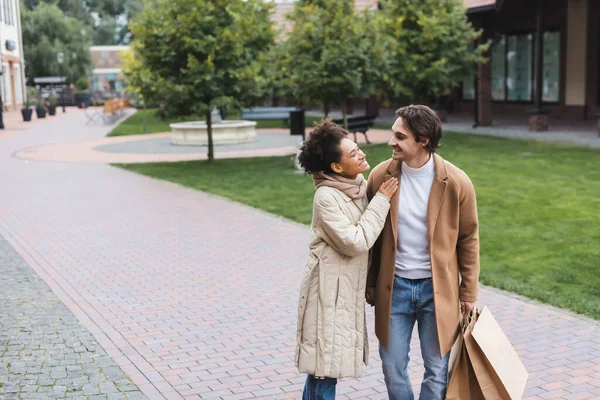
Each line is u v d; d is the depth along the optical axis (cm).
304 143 360
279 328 591
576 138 1891
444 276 348
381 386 473
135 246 894
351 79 1666
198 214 1090
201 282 730
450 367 347
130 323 608
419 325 361
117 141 2509
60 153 2105
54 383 479
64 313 637
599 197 1087
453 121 2681
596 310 597
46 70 6059
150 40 1584
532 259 765
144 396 459
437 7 1995
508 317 593
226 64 1605
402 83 2011
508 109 2848
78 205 1202
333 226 343
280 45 1767
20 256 857
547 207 1029
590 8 2397
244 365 512
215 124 2316
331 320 351
